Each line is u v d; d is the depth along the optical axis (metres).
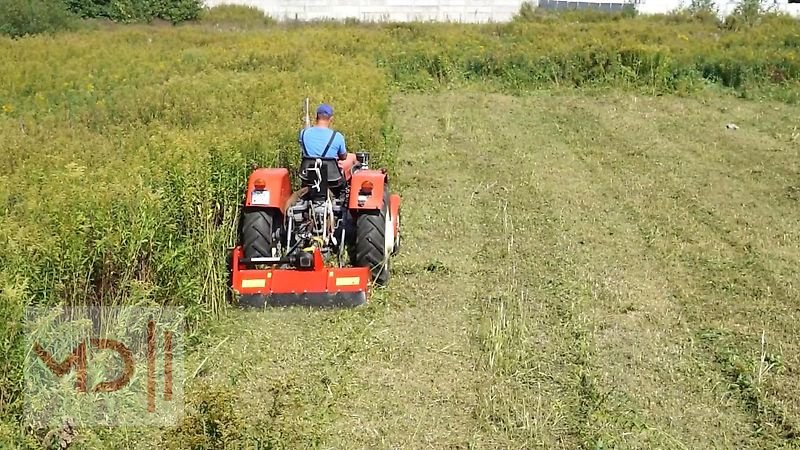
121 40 24.66
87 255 6.17
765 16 29.66
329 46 23.44
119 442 5.22
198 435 4.95
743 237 9.91
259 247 7.84
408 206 11.12
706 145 14.90
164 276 6.94
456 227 10.22
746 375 6.44
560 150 14.59
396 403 6.08
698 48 22.75
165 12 32.53
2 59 19.11
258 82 15.46
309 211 8.10
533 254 9.25
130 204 6.61
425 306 7.81
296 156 9.69
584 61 22.05
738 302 7.96
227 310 7.59
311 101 12.86
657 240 9.75
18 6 27.72
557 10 32.47
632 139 15.41
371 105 13.31
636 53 21.83
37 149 9.47
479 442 5.60
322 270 7.55
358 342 6.98
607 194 11.77
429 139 15.48
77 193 6.46
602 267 8.85
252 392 6.16
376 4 33.66
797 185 12.30
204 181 7.68
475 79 22.25
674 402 6.11
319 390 6.18
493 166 13.37
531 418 5.89
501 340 6.80
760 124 16.94
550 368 6.61
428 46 23.16
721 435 5.72
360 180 8.15
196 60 20.31
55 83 16.48
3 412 4.98
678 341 7.12
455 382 6.39
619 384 6.36
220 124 10.96
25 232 5.74
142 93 14.63
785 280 8.49
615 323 7.46
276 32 26.72
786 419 5.85
